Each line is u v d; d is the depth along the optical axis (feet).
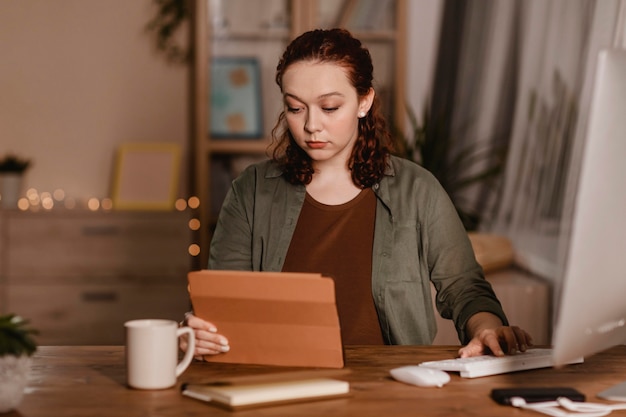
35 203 14.88
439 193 5.91
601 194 3.40
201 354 4.50
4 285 13.73
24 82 14.89
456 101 13.43
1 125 14.88
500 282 10.36
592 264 3.47
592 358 4.75
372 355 4.77
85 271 13.84
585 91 9.25
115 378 4.19
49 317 13.80
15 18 14.84
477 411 3.59
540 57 11.30
